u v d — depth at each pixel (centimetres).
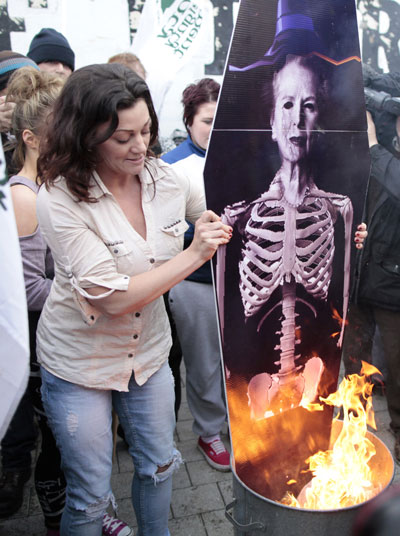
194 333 220
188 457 244
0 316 91
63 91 124
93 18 316
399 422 245
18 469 206
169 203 145
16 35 308
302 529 140
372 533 36
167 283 132
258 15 137
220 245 147
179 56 303
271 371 167
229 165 144
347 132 163
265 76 143
